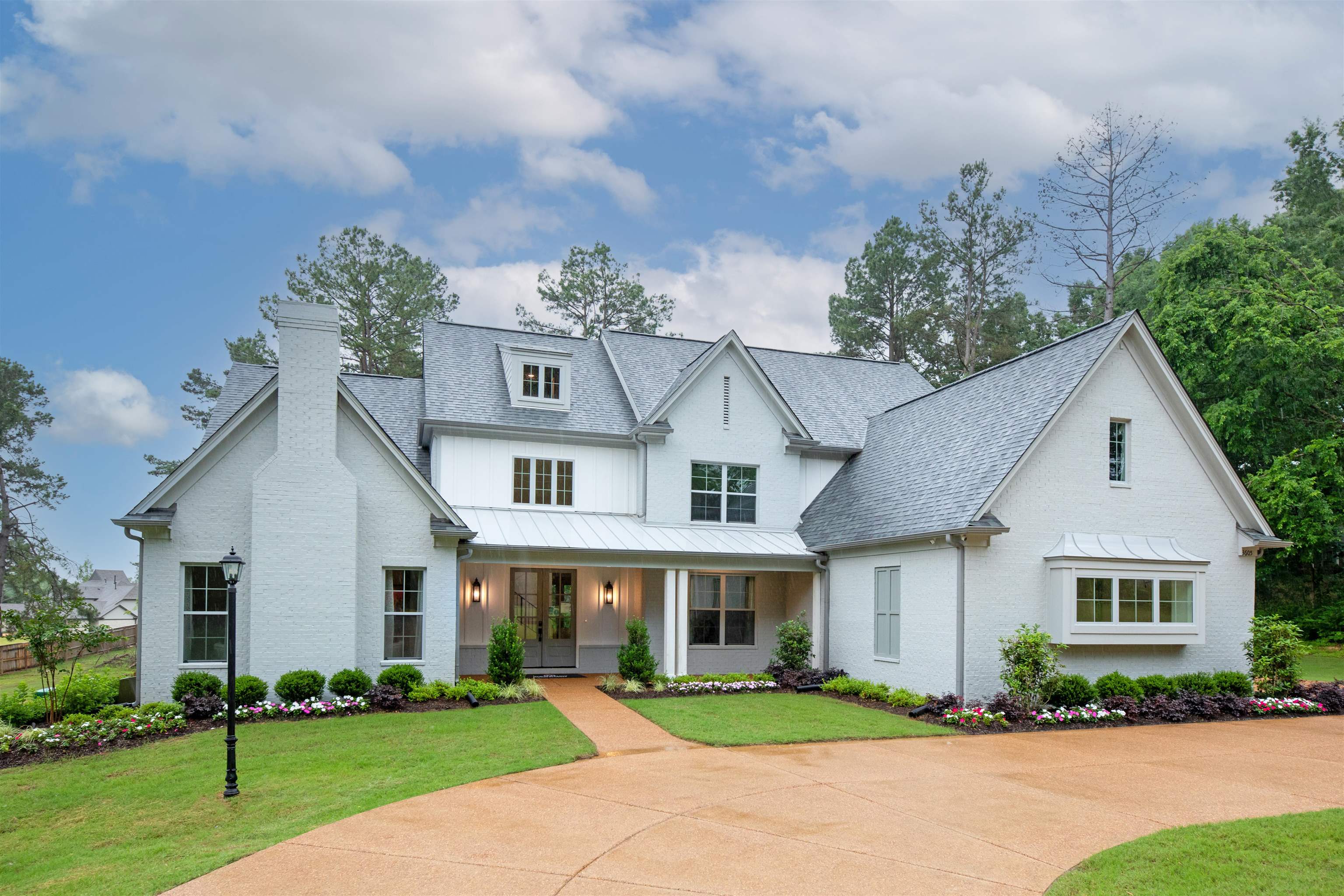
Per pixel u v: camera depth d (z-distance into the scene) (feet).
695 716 47.24
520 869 22.72
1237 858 23.47
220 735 41.86
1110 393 56.03
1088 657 53.16
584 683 61.62
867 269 146.41
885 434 73.10
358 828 26.55
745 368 72.13
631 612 68.64
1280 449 98.43
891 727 44.93
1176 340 96.78
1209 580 57.82
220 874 22.72
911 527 54.95
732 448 71.15
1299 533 87.71
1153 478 56.80
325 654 51.08
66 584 150.41
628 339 80.23
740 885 21.54
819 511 70.74
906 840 25.25
